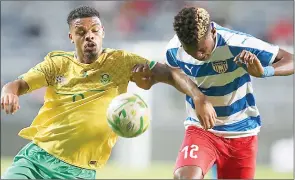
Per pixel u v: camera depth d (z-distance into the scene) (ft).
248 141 68.39
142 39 186.70
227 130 67.41
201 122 61.31
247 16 200.34
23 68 170.81
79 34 63.00
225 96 66.23
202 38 60.34
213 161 67.15
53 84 63.93
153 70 63.67
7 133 161.99
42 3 199.00
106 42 165.17
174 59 67.41
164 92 158.20
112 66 63.77
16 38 182.80
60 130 61.87
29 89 62.95
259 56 63.82
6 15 198.08
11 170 60.23
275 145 157.99
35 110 163.22
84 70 63.36
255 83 160.97
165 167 148.87
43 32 193.16
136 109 58.54
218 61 64.75
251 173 69.56
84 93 62.64
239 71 65.51
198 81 66.28
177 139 157.69
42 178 61.31
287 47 167.12
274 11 202.49
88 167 62.34
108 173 136.46
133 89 154.71
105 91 63.10
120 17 200.03
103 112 62.34
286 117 159.43
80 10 63.62
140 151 155.43
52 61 64.13
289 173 142.20
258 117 68.90
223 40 64.28
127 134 58.80
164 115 158.30
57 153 61.52
